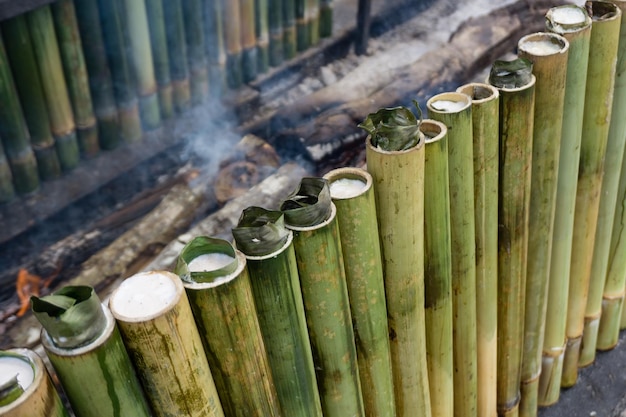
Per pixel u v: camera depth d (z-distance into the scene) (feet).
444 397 5.51
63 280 7.73
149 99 9.23
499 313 5.70
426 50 10.94
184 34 9.33
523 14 11.18
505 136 4.67
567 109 5.05
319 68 10.89
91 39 8.39
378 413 4.88
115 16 8.37
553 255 5.92
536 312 5.97
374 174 4.00
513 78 4.46
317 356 4.23
